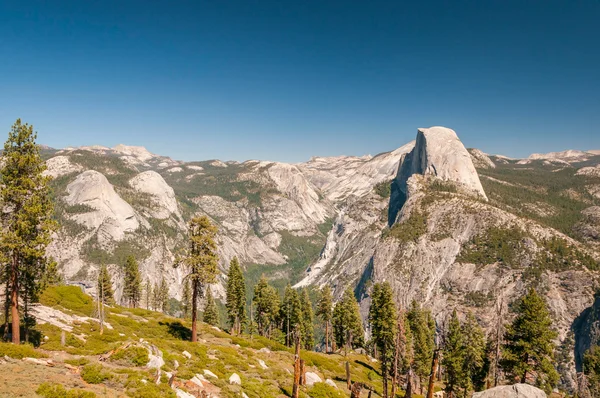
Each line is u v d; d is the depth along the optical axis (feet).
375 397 169.17
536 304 144.36
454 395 226.58
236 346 194.29
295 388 111.86
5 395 58.95
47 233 117.50
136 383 77.25
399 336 149.07
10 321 129.08
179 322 238.68
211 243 168.35
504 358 148.36
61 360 87.66
